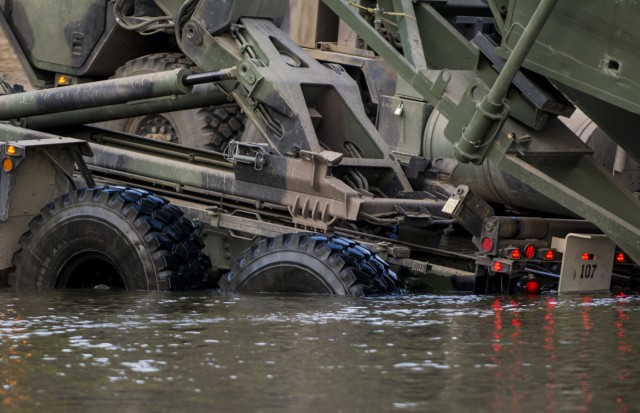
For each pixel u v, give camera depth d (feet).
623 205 97.96
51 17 150.92
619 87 88.63
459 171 139.64
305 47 168.14
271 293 95.40
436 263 103.65
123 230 98.89
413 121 155.33
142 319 77.30
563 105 96.12
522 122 96.84
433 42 106.11
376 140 120.78
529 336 70.03
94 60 148.36
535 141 96.99
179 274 98.02
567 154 98.43
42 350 63.87
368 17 118.21
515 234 98.32
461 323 75.97
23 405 50.49
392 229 110.73
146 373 57.36
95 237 99.96
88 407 49.93
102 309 83.20
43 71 154.71
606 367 59.52
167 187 116.57
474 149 97.04
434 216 110.22
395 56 102.22
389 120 158.10
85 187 111.34
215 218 108.47
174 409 49.44
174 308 83.56
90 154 108.27
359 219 104.42
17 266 102.99
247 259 97.40
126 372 57.57
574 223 101.86
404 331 71.67
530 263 98.99
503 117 95.30
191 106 125.29
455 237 129.08
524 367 59.31
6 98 123.13
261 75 114.52
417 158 119.44
